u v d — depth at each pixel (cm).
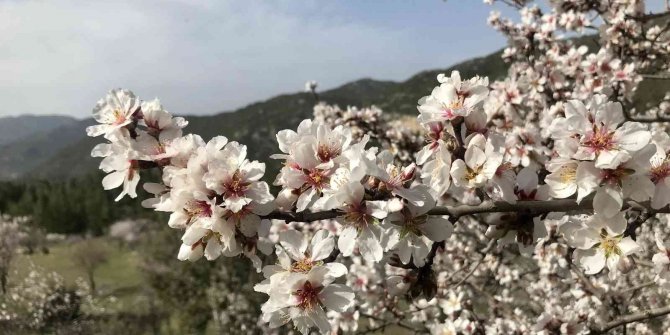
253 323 203
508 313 65
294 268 25
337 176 24
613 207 23
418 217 24
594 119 23
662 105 78
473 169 26
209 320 236
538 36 68
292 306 24
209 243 25
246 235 24
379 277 66
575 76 65
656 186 23
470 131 27
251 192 24
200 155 25
